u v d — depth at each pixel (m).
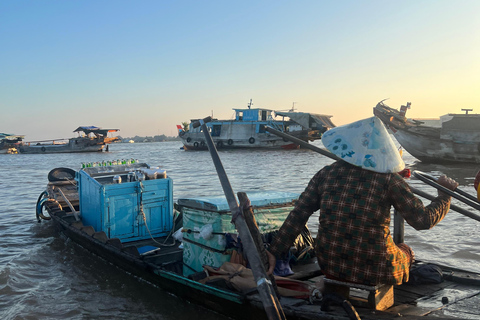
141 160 41.25
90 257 7.27
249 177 21.69
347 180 2.99
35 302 5.25
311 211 3.21
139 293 5.47
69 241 8.41
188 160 39.47
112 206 7.06
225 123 56.44
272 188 17.00
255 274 2.91
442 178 3.23
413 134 29.62
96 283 5.94
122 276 6.19
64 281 6.05
